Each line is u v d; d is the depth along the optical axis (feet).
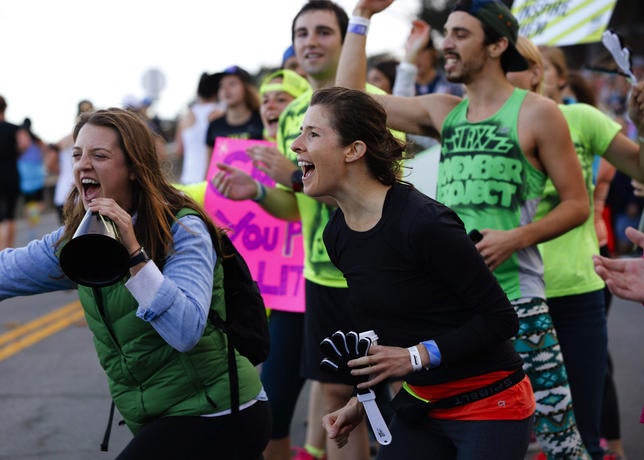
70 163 61.00
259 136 41.47
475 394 15.64
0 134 69.10
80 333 46.85
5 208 70.23
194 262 15.57
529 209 20.66
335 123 15.24
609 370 26.84
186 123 53.21
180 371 15.99
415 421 16.06
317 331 23.40
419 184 24.39
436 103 21.98
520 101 20.45
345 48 22.11
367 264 15.44
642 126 21.33
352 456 22.63
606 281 15.33
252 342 16.47
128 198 16.08
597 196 29.25
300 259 26.16
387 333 15.76
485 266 14.98
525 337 20.49
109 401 34.35
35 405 33.94
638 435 29.73
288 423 24.90
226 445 16.26
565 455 20.65
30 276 16.87
